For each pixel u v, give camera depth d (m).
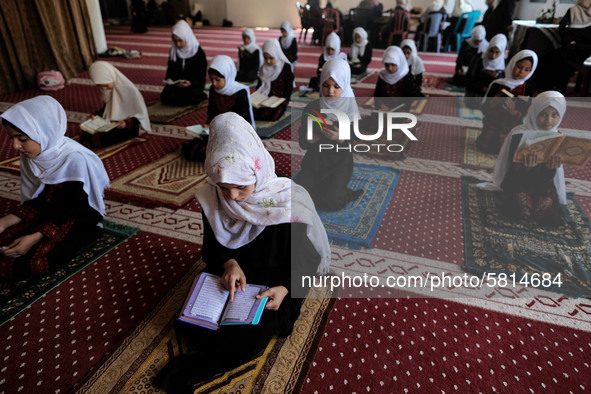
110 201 2.46
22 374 1.38
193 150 2.98
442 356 1.46
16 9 4.79
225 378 1.36
